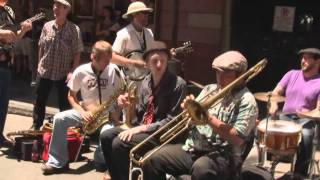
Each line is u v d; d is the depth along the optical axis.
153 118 4.75
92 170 5.73
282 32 8.09
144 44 5.92
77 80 5.64
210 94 4.08
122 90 5.42
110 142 4.84
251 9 8.06
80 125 5.62
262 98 5.04
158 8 8.48
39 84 6.57
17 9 10.70
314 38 7.94
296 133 4.88
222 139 4.09
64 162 5.66
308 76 5.53
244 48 8.14
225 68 3.96
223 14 7.99
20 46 10.41
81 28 9.92
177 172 4.27
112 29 9.26
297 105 5.52
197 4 8.18
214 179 3.96
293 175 5.25
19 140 6.06
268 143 4.91
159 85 4.72
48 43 6.42
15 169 5.72
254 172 4.20
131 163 4.36
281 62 8.14
